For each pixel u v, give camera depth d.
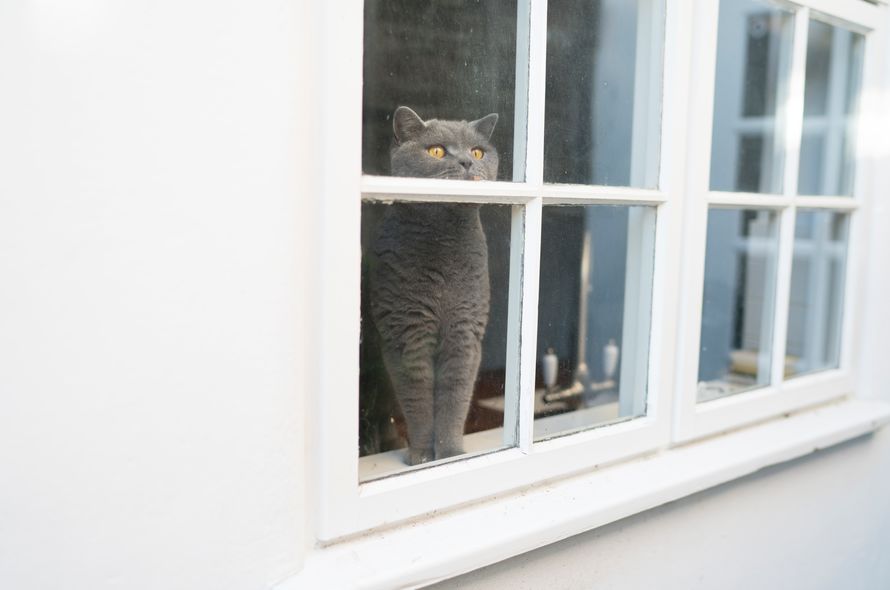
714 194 1.36
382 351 1.14
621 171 1.31
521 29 1.11
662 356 1.30
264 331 0.79
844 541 1.78
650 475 1.24
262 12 0.75
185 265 0.73
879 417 1.70
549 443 1.16
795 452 1.48
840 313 1.79
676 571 1.34
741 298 1.71
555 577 1.14
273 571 0.83
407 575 0.89
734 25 1.68
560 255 1.21
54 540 0.68
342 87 0.85
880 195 1.76
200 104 0.72
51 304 0.66
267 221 0.78
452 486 1.02
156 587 0.75
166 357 0.72
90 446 0.69
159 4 0.68
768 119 1.68
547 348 1.21
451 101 1.18
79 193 0.66
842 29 1.70
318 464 0.90
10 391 0.65
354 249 0.88
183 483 0.75
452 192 1.00
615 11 1.25
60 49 0.64
